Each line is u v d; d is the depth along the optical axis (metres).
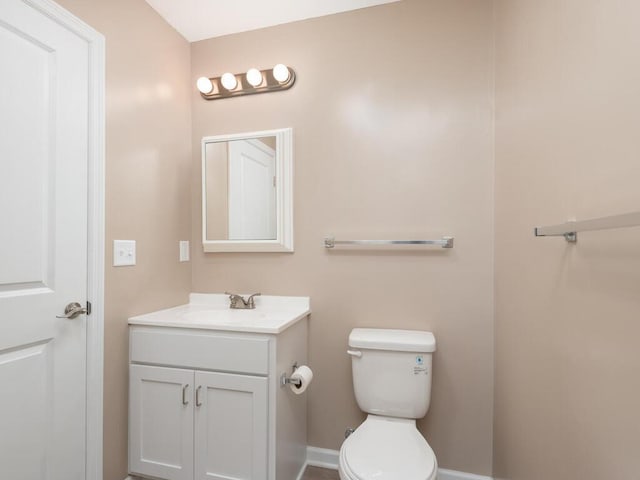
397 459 1.16
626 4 0.62
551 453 0.96
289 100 1.85
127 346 1.53
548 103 0.98
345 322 1.75
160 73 1.76
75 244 1.30
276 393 1.37
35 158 1.17
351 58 1.76
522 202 1.20
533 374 1.09
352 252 1.74
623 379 0.64
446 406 1.62
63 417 1.26
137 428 1.50
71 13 1.28
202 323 1.45
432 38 1.66
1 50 1.07
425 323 1.65
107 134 1.44
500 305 1.46
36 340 1.17
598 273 0.73
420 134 1.67
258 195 1.85
